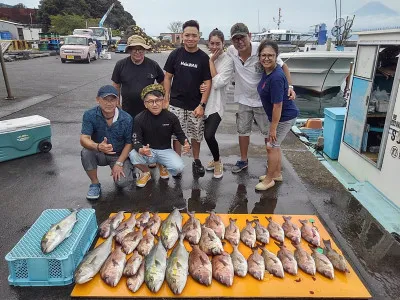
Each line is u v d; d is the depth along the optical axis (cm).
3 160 489
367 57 482
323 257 271
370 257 294
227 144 599
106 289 245
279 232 311
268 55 348
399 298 248
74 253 259
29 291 247
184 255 267
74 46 2134
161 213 349
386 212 404
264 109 397
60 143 580
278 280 255
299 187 427
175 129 401
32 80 1295
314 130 725
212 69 404
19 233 321
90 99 959
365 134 497
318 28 1680
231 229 311
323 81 1348
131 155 402
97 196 388
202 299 239
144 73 420
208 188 419
